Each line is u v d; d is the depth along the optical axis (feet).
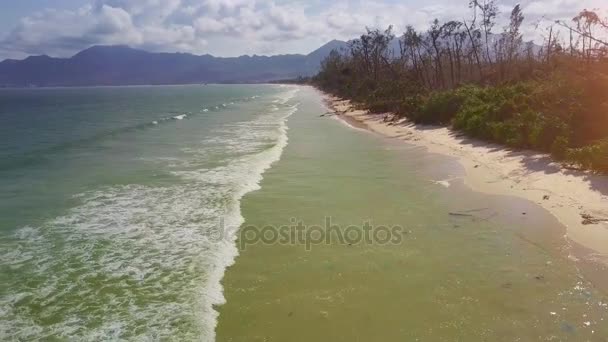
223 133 85.10
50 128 103.76
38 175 49.70
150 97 306.14
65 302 22.43
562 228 30.12
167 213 35.65
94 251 28.43
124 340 19.33
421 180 44.42
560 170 42.04
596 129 46.47
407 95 118.42
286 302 22.34
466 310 21.16
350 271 25.43
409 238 29.91
